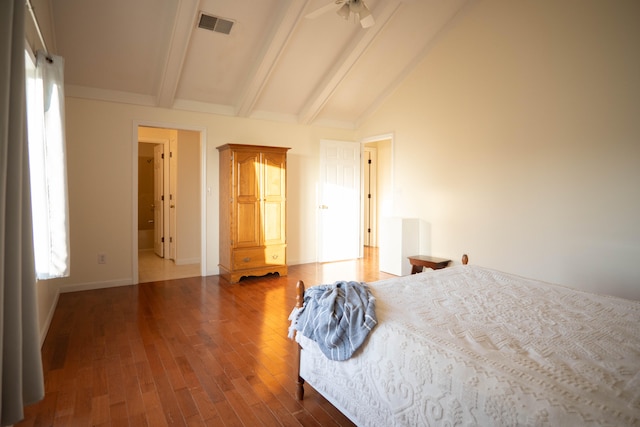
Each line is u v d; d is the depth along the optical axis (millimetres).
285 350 2699
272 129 5523
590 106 3316
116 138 4379
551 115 3607
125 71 4145
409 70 5164
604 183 3234
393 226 5082
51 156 2492
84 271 4266
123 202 4449
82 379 2252
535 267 3756
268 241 4875
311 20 4066
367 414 1575
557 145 3564
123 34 3705
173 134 5992
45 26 3045
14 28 1465
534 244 3764
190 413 1930
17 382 1413
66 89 4090
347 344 1651
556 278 3582
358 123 6246
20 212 1438
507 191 4004
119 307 3645
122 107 4410
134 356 2574
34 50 2520
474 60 4324
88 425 1816
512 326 1625
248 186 4699
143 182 7945
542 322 1676
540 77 3689
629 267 3090
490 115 4168
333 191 6066
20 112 1451
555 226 3590
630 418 953
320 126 5992
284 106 5453
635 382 1145
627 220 3100
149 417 1891
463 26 4434
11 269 1402
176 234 5867
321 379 1864
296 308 2080
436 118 4812
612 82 3172
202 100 4883
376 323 1659
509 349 1384
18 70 1466
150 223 7953
